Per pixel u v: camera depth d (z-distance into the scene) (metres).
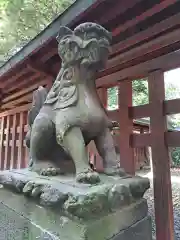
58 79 1.25
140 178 1.13
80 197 0.80
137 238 1.01
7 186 1.37
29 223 1.00
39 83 2.59
